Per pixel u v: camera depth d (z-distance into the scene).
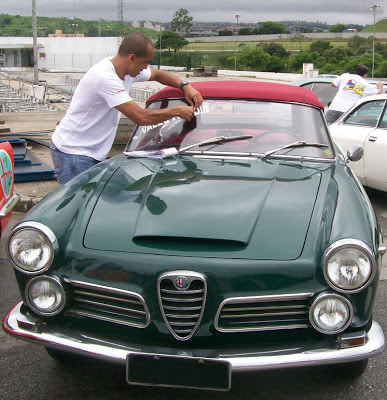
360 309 2.63
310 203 2.97
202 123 3.95
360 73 9.81
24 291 2.81
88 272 2.72
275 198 3.02
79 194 3.14
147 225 2.81
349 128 7.21
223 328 2.62
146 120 3.86
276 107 4.01
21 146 8.82
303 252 2.66
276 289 2.61
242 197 3.02
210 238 2.70
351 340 2.63
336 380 3.13
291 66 60.00
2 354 3.45
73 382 3.14
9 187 4.97
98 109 4.09
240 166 3.49
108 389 3.07
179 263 2.61
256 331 2.64
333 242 2.61
